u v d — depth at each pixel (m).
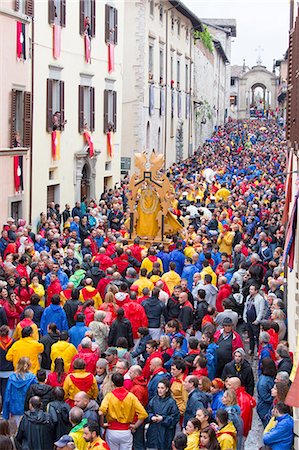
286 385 14.27
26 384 15.99
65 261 26.38
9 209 33.72
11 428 16.23
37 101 36.53
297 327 18.19
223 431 13.53
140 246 30.41
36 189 36.69
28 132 35.19
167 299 22.31
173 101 70.44
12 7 33.28
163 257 28.38
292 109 21.53
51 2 37.59
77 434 13.73
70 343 18.08
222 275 25.81
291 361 16.95
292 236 19.34
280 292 22.61
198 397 14.92
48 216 35.12
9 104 33.34
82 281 23.31
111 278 23.81
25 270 24.22
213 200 40.31
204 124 96.06
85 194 44.53
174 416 15.09
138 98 57.44
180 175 57.28
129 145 57.81
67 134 40.78
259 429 18.23
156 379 16.00
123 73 57.44
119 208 37.72
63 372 16.23
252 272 24.30
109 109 47.50
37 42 36.28
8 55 33.03
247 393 15.81
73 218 33.69
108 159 47.88
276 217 35.19
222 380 16.47
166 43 65.94
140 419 14.90
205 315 20.83
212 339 18.16
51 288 22.86
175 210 36.59
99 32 45.62
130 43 57.31
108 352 16.44
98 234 31.44
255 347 23.12
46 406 14.88
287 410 14.06
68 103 40.84
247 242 31.89
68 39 40.47
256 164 69.88
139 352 18.58
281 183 51.09
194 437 13.33
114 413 14.75
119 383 14.88
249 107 183.75
